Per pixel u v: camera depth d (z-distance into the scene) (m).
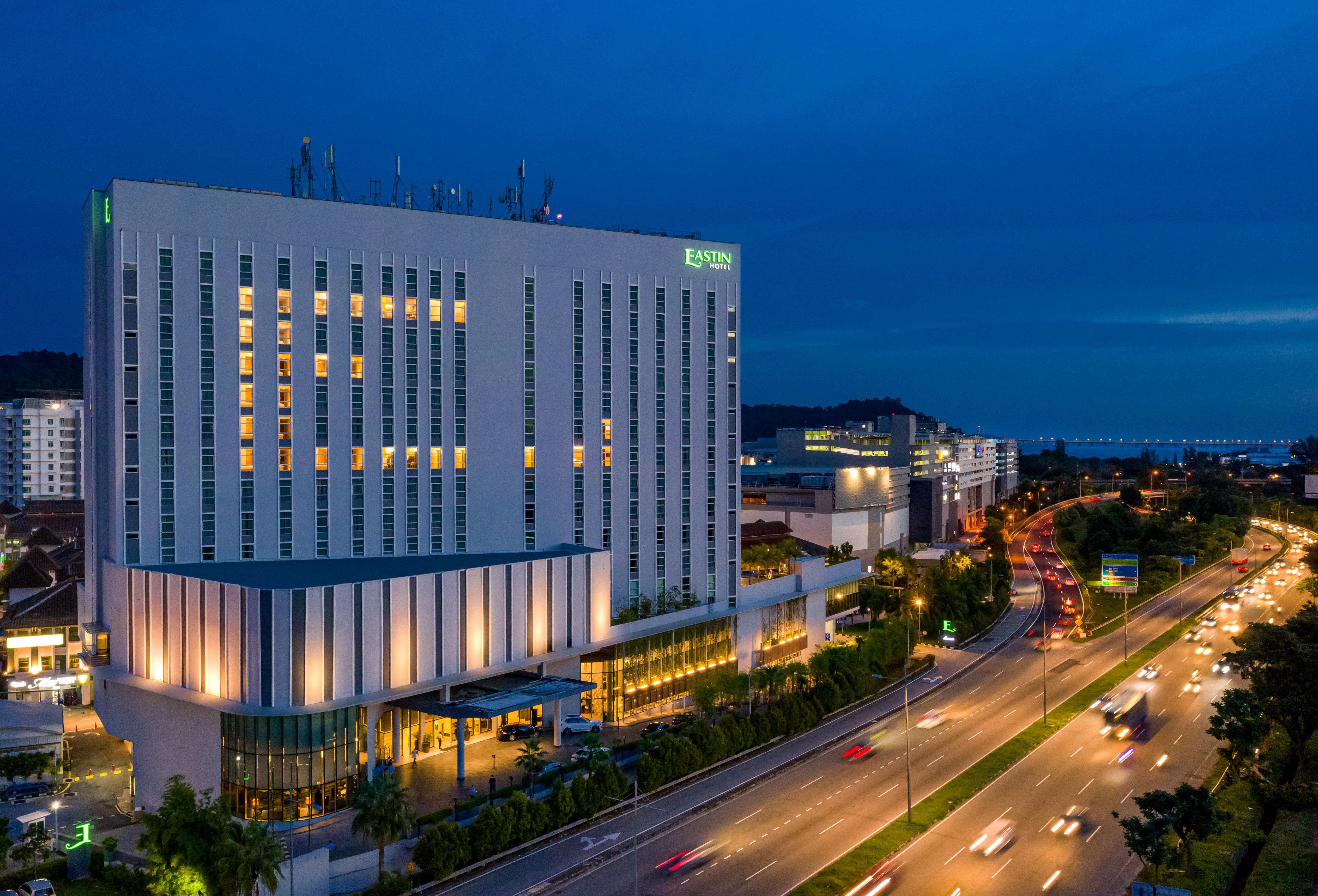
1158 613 178.75
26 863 70.00
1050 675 136.62
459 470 109.44
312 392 100.88
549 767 92.12
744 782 92.75
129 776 94.19
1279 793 87.50
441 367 108.44
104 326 97.75
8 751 92.06
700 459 128.25
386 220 105.25
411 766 93.25
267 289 98.75
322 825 79.00
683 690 120.81
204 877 62.34
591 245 119.12
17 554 184.50
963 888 69.69
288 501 99.62
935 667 142.75
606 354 120.12
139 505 92.81
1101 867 73.56
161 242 93.81
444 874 70.50
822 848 76.81
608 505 120.06
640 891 69.50
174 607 86.38
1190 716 114.69
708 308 129.12
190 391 95.06
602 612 108.94
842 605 162.25
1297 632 104.94
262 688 79.00
